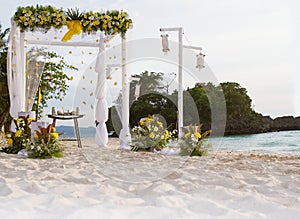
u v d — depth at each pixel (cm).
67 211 272
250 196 326
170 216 264
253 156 777
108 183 394
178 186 389
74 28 843
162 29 764
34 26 829
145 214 266
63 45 897
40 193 339
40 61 887
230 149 1077
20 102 859
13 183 379
